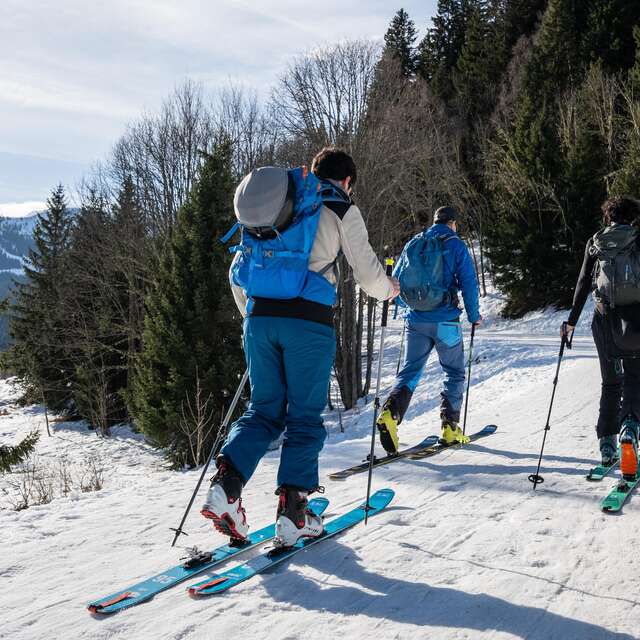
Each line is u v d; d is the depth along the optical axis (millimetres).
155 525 3838
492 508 3896
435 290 5352
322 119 24109
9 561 3240
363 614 2506
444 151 33844
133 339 25562
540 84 37188
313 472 2984
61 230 31484
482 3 55719
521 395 9086
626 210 4273
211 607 2574
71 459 20641
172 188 26625
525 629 2383
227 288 16609
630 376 4188
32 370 29656
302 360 2895
